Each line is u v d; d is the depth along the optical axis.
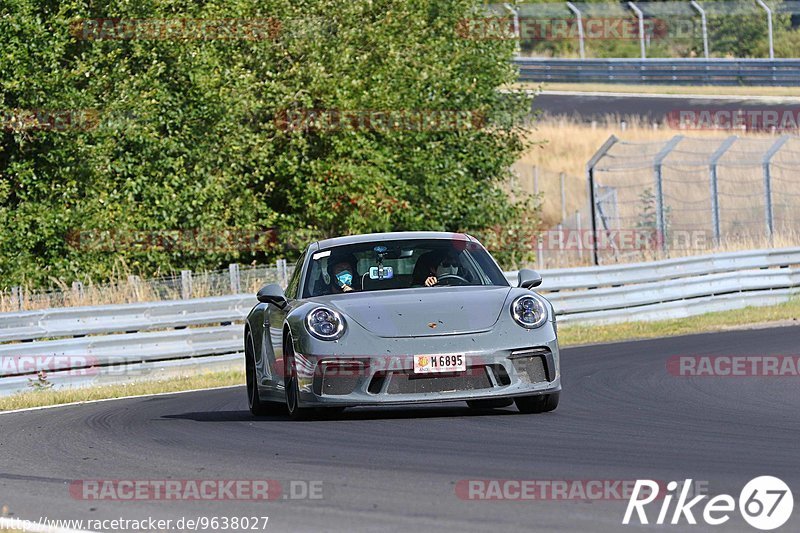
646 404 34.38
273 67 84.50
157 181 78.56
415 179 91.31
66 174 75.12
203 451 27.34
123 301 64.56
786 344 53.28
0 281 71.50
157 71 76.69
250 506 20.38
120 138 76.56
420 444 26.69
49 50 72.44
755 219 123.50
